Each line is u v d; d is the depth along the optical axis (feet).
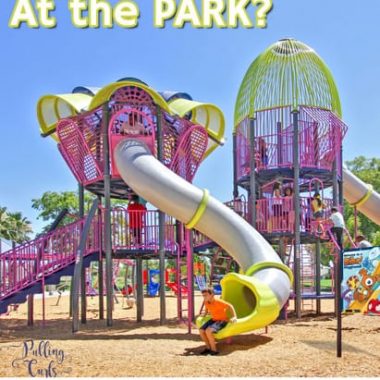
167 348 36.01
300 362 30.12
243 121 64.18
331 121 61.57
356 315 55.57
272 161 60.75
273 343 38.11
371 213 75.61
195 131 59.16
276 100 60.80
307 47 62.08
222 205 48.80
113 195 65.72
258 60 62.28
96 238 53.47
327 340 39.29
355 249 54.34
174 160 57.57
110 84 53.42
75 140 56.49
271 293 39.75
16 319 64.13
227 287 40.42
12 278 48.88
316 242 62.49
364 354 32.78
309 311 65.77
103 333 46.52
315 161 60.39
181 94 64.95
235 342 38.70
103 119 54.03
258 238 47.19
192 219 48.03
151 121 54.90
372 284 52.70
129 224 54.39
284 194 64.69
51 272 49.90
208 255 66.59
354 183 74.74
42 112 63.05
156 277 127.34
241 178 64.44
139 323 56.29
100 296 63.57
